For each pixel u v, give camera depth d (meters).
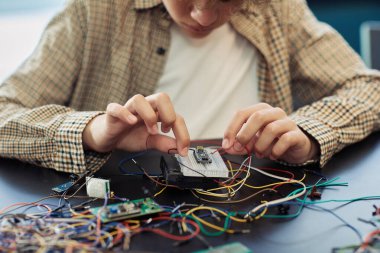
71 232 0.62
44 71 1.18
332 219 0.68
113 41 1.23
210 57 1.31
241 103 1.34
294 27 1.35
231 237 0.62
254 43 1.29
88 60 1.23
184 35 1.28
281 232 0.64
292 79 1.39
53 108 1.02
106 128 0.88
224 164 0.83
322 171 0.89
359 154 0.98
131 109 0.85
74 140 0.90
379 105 1.13
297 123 0.96
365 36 1.63
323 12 2.37
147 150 0.96
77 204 0.74
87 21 1.22
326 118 1.02
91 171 0.88
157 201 0.74
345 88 1.21
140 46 1.24
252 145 0.90
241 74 1.33
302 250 0.60
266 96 1.34
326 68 1.29
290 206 0.72
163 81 1.29
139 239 0.61
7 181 0.85
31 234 0.61
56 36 1.21
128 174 0.86
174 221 0.66
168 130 0.85
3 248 0.58
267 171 0.88
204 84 1.31
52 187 0.82
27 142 0.93
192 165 0.81
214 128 1.31
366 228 0.65
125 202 0.70
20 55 2.13
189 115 1.30
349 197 0.76
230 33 1.33
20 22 2.29
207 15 0.96
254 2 1.10
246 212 0.70
